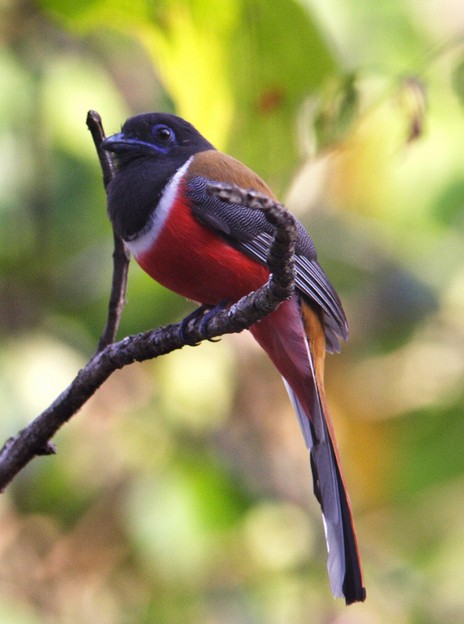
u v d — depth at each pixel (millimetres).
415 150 12672
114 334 7926
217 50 9336
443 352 14023
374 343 13891
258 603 12656
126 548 12523
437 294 13508
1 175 11359
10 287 12453
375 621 12930
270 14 9133
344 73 9344
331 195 13578
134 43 12750
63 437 11953
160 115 9219
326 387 13969
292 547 12961
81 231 12312
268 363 13250
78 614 12367
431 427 13203
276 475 12953
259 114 9438
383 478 13508
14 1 11945
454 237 13109
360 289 13609
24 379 11344
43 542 12508
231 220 8531
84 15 9398
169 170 8773
